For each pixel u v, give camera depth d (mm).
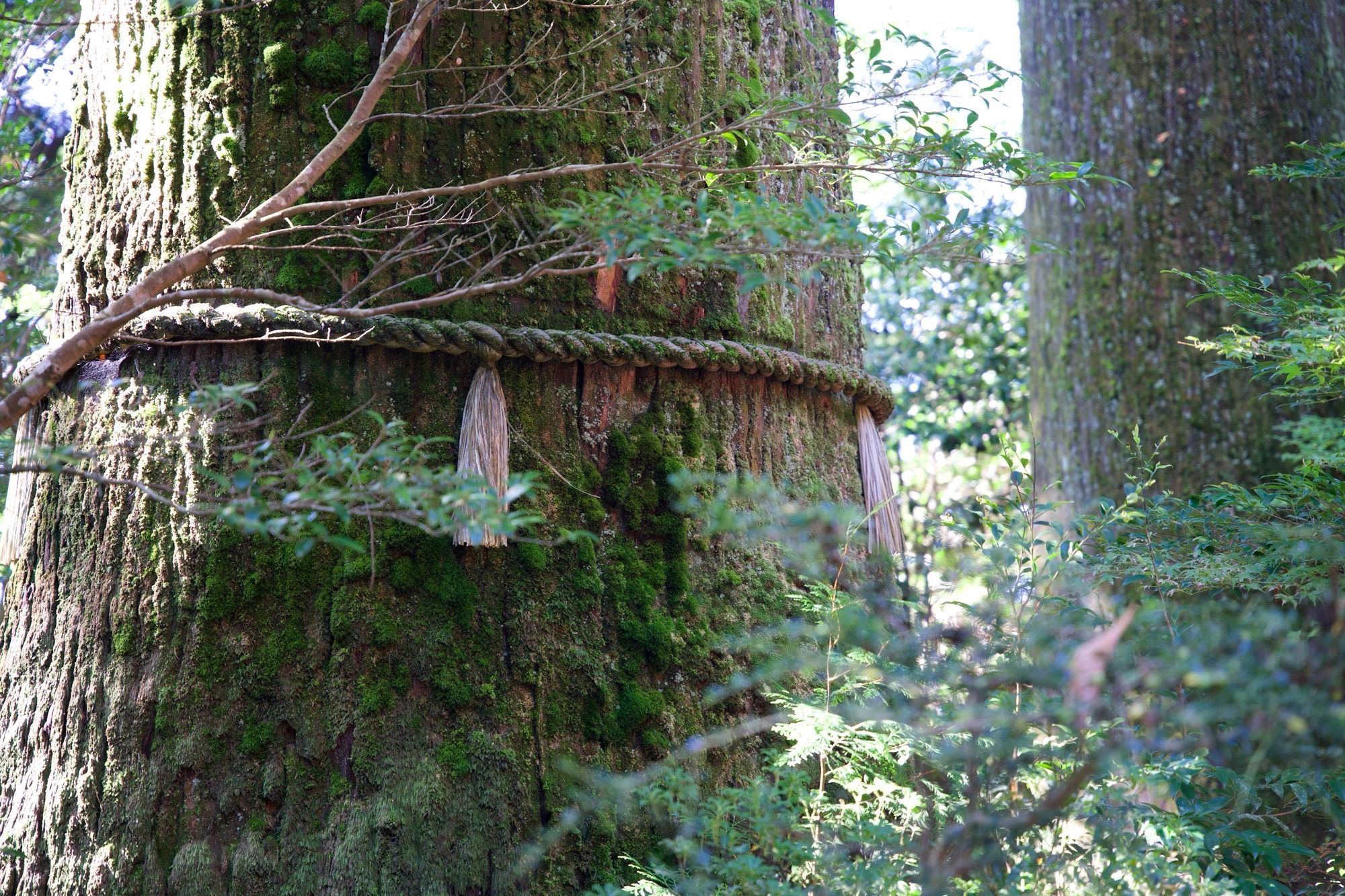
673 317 3682
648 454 3592
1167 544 3523
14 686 3502
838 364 4160
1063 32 6984
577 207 2502
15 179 5512
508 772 3254
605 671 3422
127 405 3402
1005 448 3354
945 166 3203
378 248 3369
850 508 3309
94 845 3203
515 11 3553
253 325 3283
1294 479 3547
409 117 3223
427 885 3113
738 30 3986
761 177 3764
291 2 3443
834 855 2662
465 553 3346
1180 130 6469
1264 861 3361
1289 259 6184
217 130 3434
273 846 3143
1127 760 2697
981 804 2611
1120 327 6535
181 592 3271
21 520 3574
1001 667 2480
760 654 3635
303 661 3232
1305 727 1922
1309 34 6410
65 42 4770
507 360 3449
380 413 3326
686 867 3193
